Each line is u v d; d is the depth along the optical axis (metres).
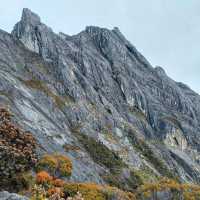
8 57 125.81
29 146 34.91
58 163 52.97
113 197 47.28
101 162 103.81
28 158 33.69
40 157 56.12
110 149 117.56
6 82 97.12
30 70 128.25
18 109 87.94
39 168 49.47
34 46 148.00
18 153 32.22
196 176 146.62
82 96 137.12
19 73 120.44
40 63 138.62
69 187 43.84
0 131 34.44
